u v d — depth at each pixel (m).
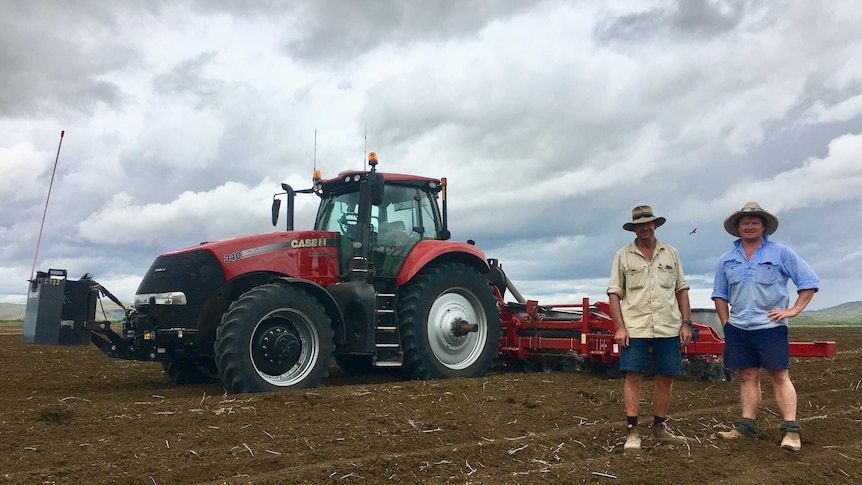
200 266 6.43
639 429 4.87
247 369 5.93
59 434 4.41
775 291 4.58
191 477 3.64
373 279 7.21
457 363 7.66
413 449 4.31
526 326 8.63
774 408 5.89
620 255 4.54
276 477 3.54
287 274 6.72
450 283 7.57
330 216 7.62
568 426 5.05
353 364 8.58
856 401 6.45
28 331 6.38
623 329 4.41
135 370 8.95
